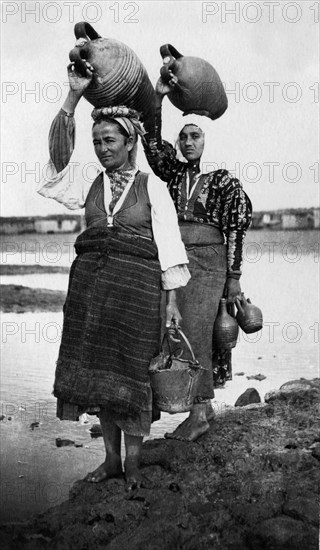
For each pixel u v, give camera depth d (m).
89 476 3.46
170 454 3.62
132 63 3.38
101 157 3.28
